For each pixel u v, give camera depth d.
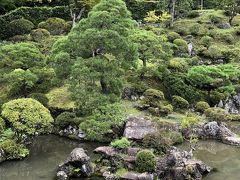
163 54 40.34
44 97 36.09
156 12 57.69
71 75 32.12
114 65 32.66
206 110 37.44
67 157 30.16
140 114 35.78
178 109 38.34
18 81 36.56
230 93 41.34
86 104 32.03
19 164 29.02
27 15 52.19
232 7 59.25
